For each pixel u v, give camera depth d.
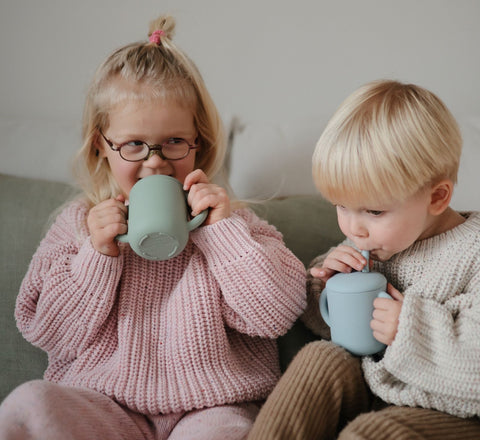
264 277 0.99
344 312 0.93
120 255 1.01
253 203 1.28
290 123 1.38
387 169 0.85
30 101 1.54
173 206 0.90
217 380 1.00
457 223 1.00
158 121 1.01
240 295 1.00
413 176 0.86
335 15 1.51
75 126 1.39
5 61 1.51
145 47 1.07
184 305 1.02
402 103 0.89
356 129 0.88
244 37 1.52
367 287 0.92
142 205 0.90
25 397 0.81
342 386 0.91
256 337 1.11
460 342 0.87
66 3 1.49
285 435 0.82
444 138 0.89
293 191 1.34
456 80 1.56
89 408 0.88
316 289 1.11
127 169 1.03
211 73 1.54
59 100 1.54
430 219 0.97
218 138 1.15
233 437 0.86
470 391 0.85
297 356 0.95
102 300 1.00
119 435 0.91
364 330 0.93
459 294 0.96
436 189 0.90
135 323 1.04
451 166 0.90
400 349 0.88
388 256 0.97
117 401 0.98
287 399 0.87
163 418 0.99
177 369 1.00
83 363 1.03
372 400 1.00
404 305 0.90
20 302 1.05
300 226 1.26
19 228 1.19
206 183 1.01
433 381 0.87
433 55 1.54
